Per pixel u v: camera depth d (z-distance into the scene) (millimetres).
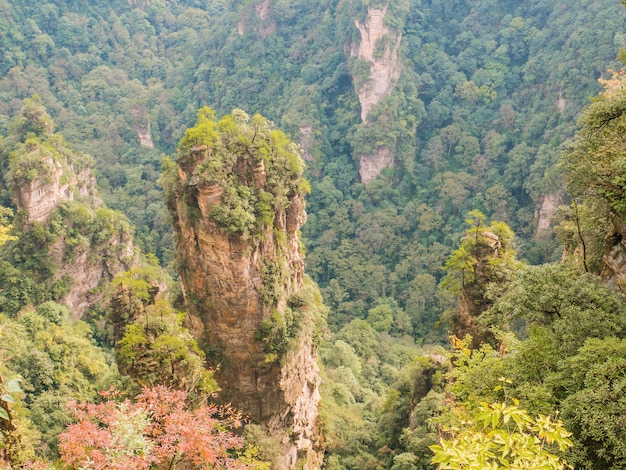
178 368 34344
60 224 72688
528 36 121688
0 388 17641
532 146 107375
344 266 103438
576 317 20828
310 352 49438
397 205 116625
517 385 20203
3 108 132000
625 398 15758
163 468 21344
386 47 116125
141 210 115750
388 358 81312
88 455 16656
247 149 40781
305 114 123562
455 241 102688
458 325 44125
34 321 61125
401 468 43219
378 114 117000
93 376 58469
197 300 42656
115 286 37062
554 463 11297
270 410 44156
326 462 53000
